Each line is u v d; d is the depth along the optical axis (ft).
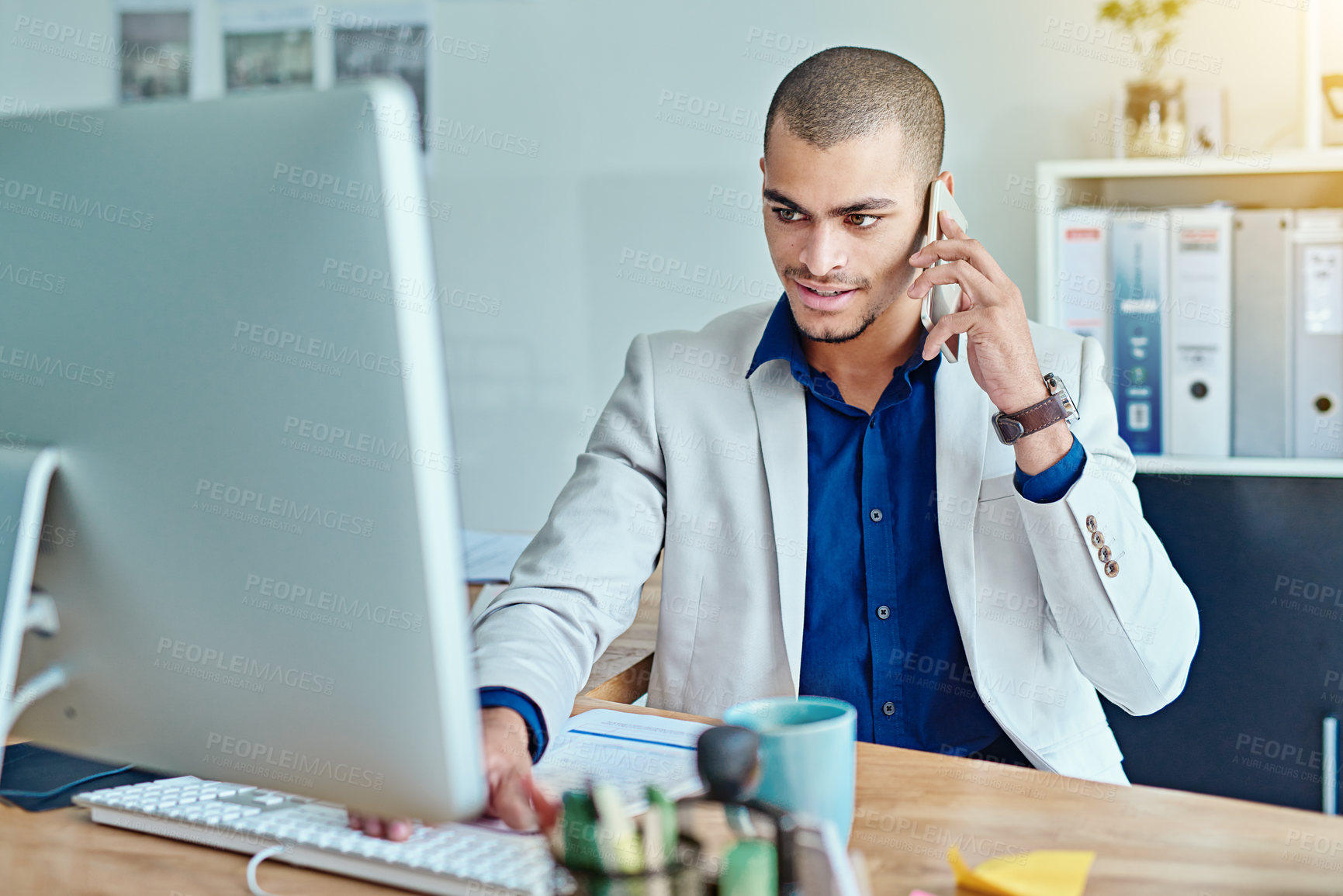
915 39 8.16
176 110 1.78
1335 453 6.60
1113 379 6.90
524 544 6.21
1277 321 6.61
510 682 2.73
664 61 8.70
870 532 3.99
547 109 8.92
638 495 4.16
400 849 2.16
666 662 4.12
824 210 3.59
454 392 9.29
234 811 2.38
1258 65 7.56
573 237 9.00
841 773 2.12
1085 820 2.42
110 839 2.38
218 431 1.83
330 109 1.64
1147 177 7.65
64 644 2.12
